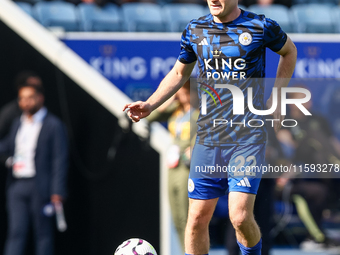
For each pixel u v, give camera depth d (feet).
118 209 67.41
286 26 84.79
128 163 67.36
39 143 63.82
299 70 68.18
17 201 63.62
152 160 67.26
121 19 84.07
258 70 37.37
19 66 67.26
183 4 94.07
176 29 82.48
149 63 68.13
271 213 55.57
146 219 67.46
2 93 66.64
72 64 67.56
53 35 68.33
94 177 67.51
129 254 41.37
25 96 64.18
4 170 68.18
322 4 102.27
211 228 67.77
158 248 66.95
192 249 38.91
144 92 67.87
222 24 37.22
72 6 81.92
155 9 86.38
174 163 58.34
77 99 67.67
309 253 69.77
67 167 65.31
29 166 63.77
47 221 63.67
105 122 67.62
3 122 65.67
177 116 59.82
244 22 36.83
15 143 64.28
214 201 38.55
